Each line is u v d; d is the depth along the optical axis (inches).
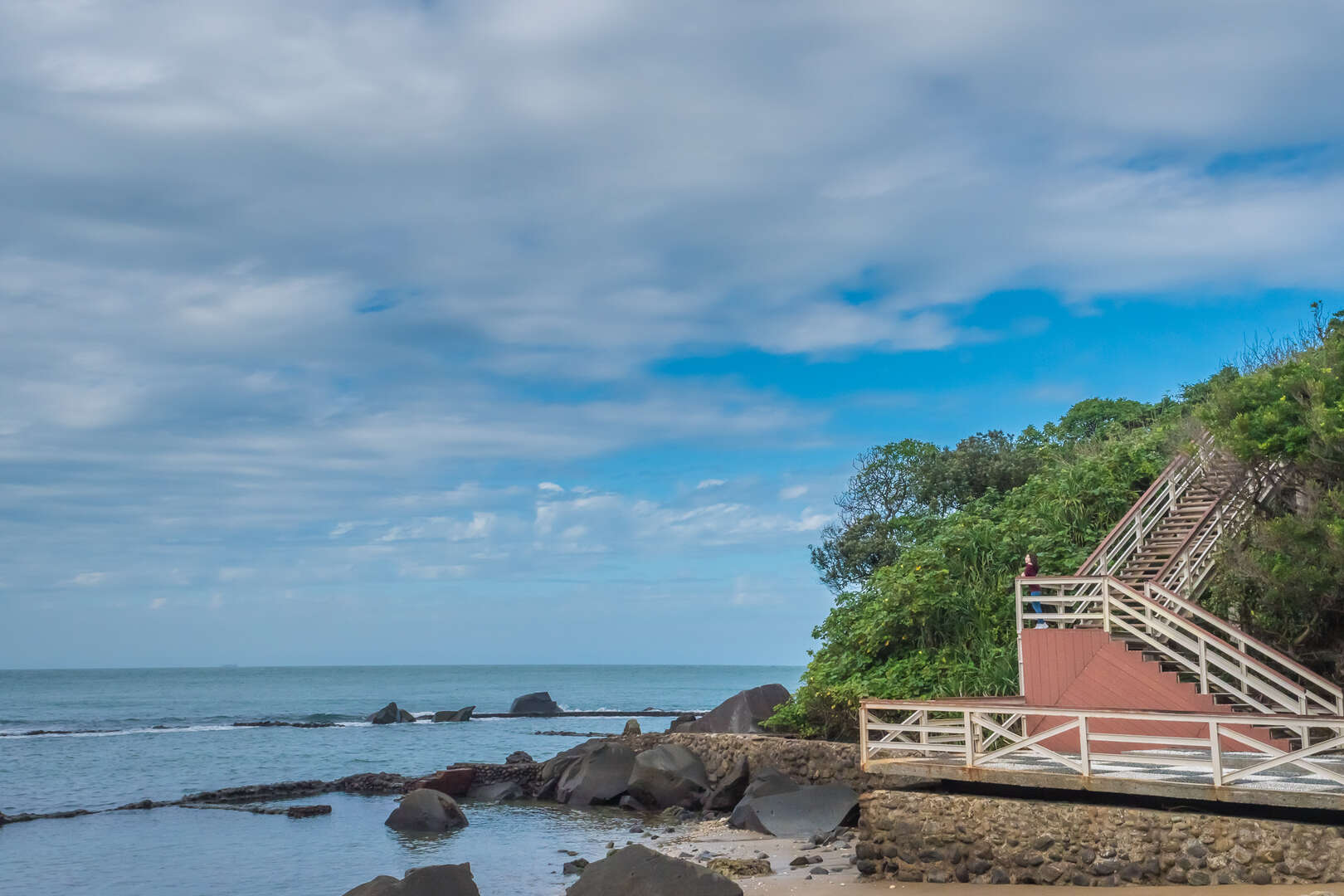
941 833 508.1
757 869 578.2
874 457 1494.8
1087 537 925.8
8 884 678.5
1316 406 590.9
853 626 909.2
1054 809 475.5
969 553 912.9
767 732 1002.7
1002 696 732.0
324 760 1551.4
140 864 745.0
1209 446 751.7
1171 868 440.1
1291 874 411.5
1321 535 577.0
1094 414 1546.5
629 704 3575.3
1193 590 707.4
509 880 650.8
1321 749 422.6
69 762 1521.9
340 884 668.7
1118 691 596.7
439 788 1099.9
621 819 922.7
